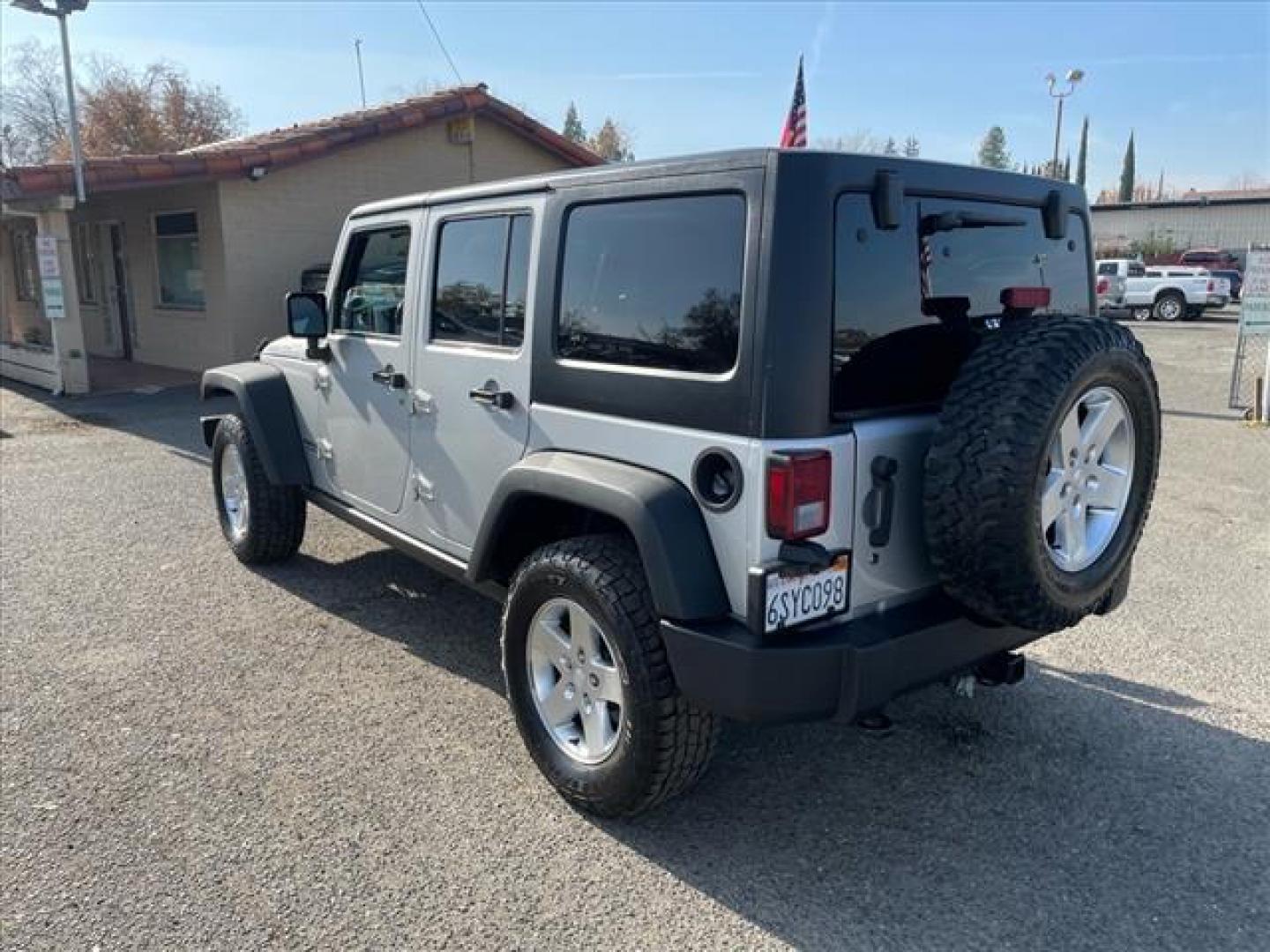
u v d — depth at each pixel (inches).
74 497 291.1
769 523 102.1
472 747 143.7
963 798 131.6
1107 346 108.0
